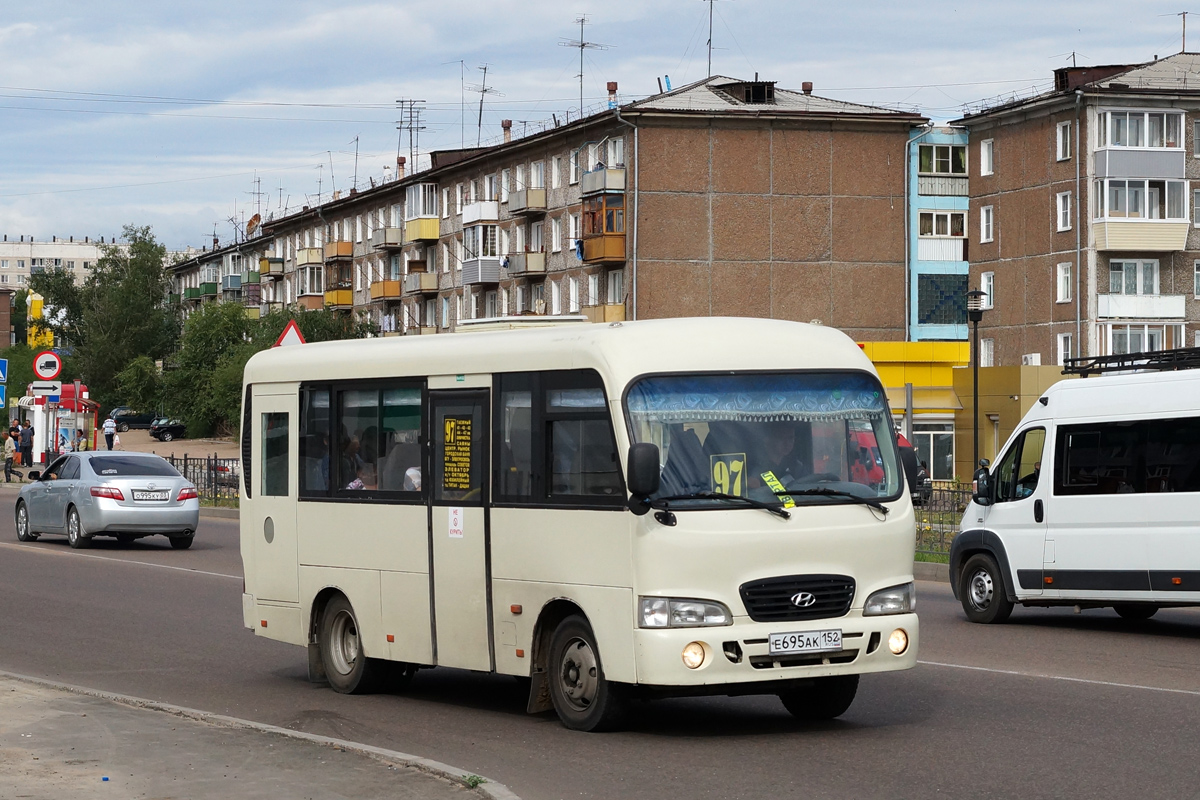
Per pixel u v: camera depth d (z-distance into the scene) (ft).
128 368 354.33
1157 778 26.53
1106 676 40.32
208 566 77.05
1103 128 208.03
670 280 212.02
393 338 38.65
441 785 25.16
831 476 31.89
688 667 29.89
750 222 214.07
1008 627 54.34
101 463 89.56
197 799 24.08
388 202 301.02
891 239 219.00
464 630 35.22
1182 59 220.43
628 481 29.81
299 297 336.29
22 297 560.61
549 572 32.71
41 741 28.96
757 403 31.81
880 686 38.63
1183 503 50.34
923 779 26.73
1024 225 219.82
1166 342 209.77
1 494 154.30
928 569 75.15
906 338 219.82
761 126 213.87
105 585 67.36
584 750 30.19
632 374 31.24
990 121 225.35
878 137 218.59
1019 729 31.86
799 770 27.76
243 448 43.50
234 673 43.09
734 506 30.66
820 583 30.96
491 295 259.19
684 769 28.04
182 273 474.08
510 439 34.06
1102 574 52.37
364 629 38.37
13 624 53.52
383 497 37.81
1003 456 56.29
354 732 33.14
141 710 32.73
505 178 251.80
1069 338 211.61
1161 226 206.80
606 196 213.87
